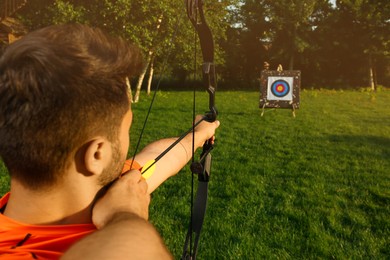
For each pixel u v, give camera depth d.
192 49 17.17
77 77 0.53
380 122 13.64
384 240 4.30
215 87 1.26
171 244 4.11
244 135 10.59
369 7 34.25
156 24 16.62
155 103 18.59
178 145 1.20
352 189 6.07
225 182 6.23
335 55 37.03
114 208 0.60
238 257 3.88
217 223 4.60
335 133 11.24
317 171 7.06
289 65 37.16
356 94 28.03
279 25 35.56
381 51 35.03
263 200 5.46
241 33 37.28
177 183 6.04
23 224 0.59
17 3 14.03
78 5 16.95
